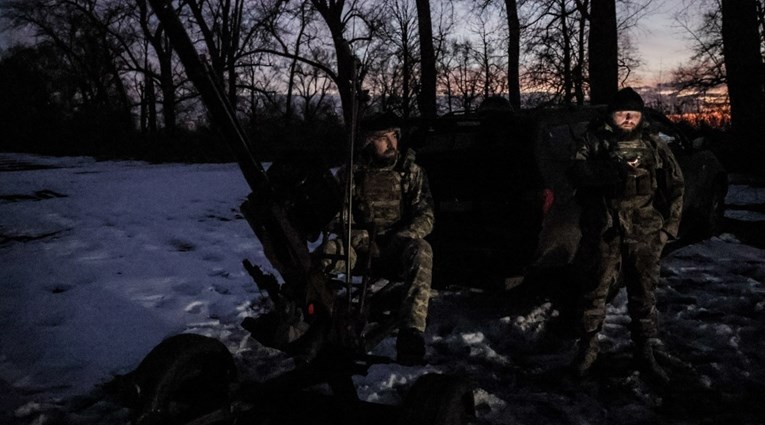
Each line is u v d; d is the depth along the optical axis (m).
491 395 3.90
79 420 3.63
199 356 2.91
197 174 17.27
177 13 2.24
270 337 2.76
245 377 4.25
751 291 6.00
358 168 3.69
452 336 4.98
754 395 3.94
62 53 45.94
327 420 2.89
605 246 4.14
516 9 19.91
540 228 5.01
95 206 11.27
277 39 28.91
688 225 7.47
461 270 5.25
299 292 2.77
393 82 31.08
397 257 3.60
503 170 5.25
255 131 29.80
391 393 4.02
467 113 5.89
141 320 5.37
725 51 15.52
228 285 6.52
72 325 5.21
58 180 15.69
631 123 4.09
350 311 3.07
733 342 4.77
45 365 4.39
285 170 2.84
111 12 36.12
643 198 4.13
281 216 2.62
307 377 3.01
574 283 5.12
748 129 14.81
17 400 3.84
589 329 4.23
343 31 24.89
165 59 36.44
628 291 4.28
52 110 41.22
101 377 4.22
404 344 3.22
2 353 4.61
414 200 3.70
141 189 13.63
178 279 6.64
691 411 3.74
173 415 2.83
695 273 6.71
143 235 8.86
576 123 5.67
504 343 4.93
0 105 38.41
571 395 3.99
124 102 42.69
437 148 5.74
